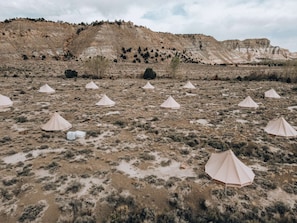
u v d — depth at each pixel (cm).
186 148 1730
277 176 1355
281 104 3366
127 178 1279
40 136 1869
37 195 1101
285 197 1163
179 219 1008
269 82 5856
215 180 1152
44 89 3853
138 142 1816
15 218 961
